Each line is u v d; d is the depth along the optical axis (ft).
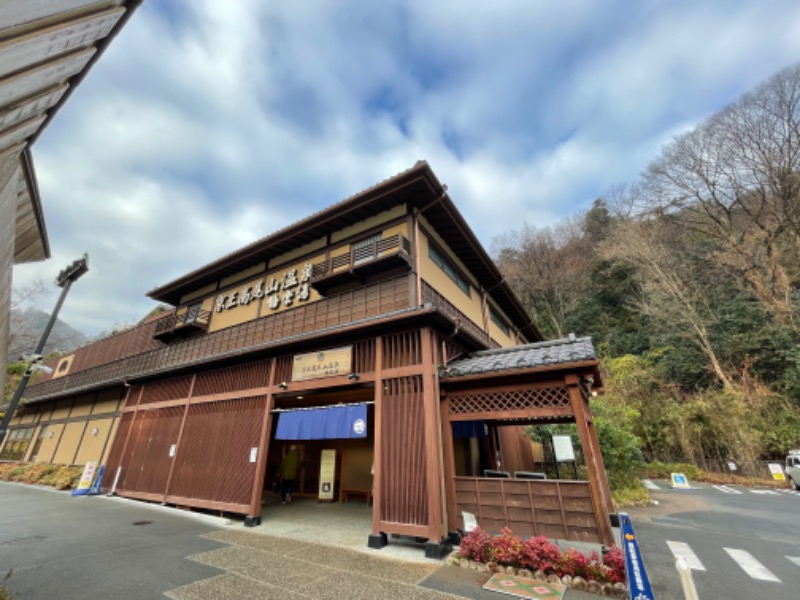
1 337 8.34
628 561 11.76
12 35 2.65
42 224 9.65
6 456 64.75
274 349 27.20
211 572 15.76
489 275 40.34
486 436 33.50
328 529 23.32
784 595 14.53
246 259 37.19
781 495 43.21
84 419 51.96
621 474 38.40
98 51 4.94
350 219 30.53
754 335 64.75
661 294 79.15
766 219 75.05
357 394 32.42
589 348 19.61
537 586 14.25
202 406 31.19
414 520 18.56
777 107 75.36
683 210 90.68
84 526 23.40
